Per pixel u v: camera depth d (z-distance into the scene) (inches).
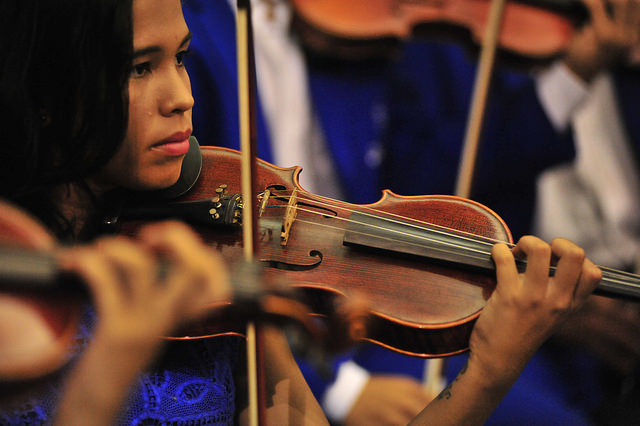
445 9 261.4
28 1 107.0
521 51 270.2
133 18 110.2
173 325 74.0
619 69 301.3
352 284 121.0
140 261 71.5
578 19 272.7
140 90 115.5
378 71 262.4
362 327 78.4
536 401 205.9
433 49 271.3
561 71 280.4
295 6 249.8
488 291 118.3
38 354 71.7
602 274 121.4
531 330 112.9
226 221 127.3
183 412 119.5
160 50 114.5
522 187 276.7
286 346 145.5
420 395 194.1
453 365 224.1
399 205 137.8
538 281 111.1
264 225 130.1
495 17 230.5
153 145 119.0
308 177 253.3
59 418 74.0
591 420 239.5
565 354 249.0
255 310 81.4
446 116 269.3
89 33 108.1
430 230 127.3
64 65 109.3
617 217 298.8
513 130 273.7
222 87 212.4
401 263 123.4
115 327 71.1
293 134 250.7
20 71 108.6
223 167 140.3
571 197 297.0
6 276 73.9
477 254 120.4
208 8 220.7
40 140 114.4
